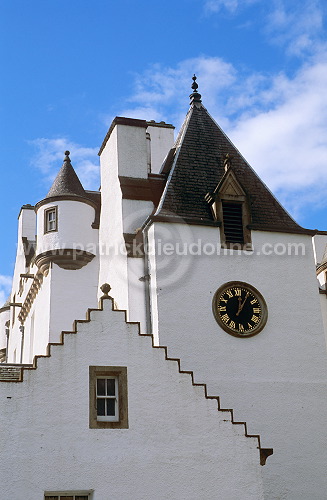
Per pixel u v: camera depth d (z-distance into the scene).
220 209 30.67
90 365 21.52
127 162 33.75
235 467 21.62
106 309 22.25
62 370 21.20
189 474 21.23
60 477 20.17
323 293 36.06
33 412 20.56
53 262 38.91
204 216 30.75
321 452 27.73
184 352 27.67
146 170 33.91
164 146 42.75
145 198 32.53
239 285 29.52
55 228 39.41
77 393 21.11
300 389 28.50
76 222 39.53
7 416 20.33
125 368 21.80
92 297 38.94
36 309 42.84
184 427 21.66
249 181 33.09
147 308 29.05
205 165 32.84
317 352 29.44
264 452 22.05
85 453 20.59
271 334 29.12
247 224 30.83
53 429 20.56
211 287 29.11
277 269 30.50
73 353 21.48
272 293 29.95
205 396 22.11
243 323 28.89
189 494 21.05
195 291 28.81
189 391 22.05
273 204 32.50
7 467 19.88
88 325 21.89
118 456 20.84
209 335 28.22
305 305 30.20
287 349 29.06
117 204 33.00
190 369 27.52
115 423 21.16
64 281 38.84
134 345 22.11
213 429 21.84
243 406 27.56
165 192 31.02
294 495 26.78
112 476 20.61
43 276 40.47
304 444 27.64
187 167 32.44
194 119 34.78
